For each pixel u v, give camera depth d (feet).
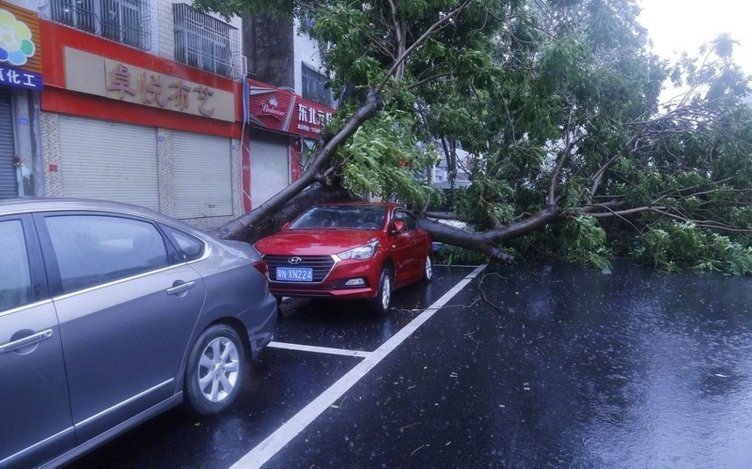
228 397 13.35
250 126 53.31
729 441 12.00
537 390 14.82
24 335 8.84
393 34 34.91
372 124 29.09
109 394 10.23
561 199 35.40
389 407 13.65
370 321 22.04
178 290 11.86
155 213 12.58
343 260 21.04
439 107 35.19
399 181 28.76
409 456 11.25
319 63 68.33
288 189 28.14
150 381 11.13
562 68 29.32
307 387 14.93
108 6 37.09
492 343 19.06
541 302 25.70
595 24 34.58
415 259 27.48
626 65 35.32
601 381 15.52
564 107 36.19
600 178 36.68
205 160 47.67
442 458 11.19
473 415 13.21
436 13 32.78
